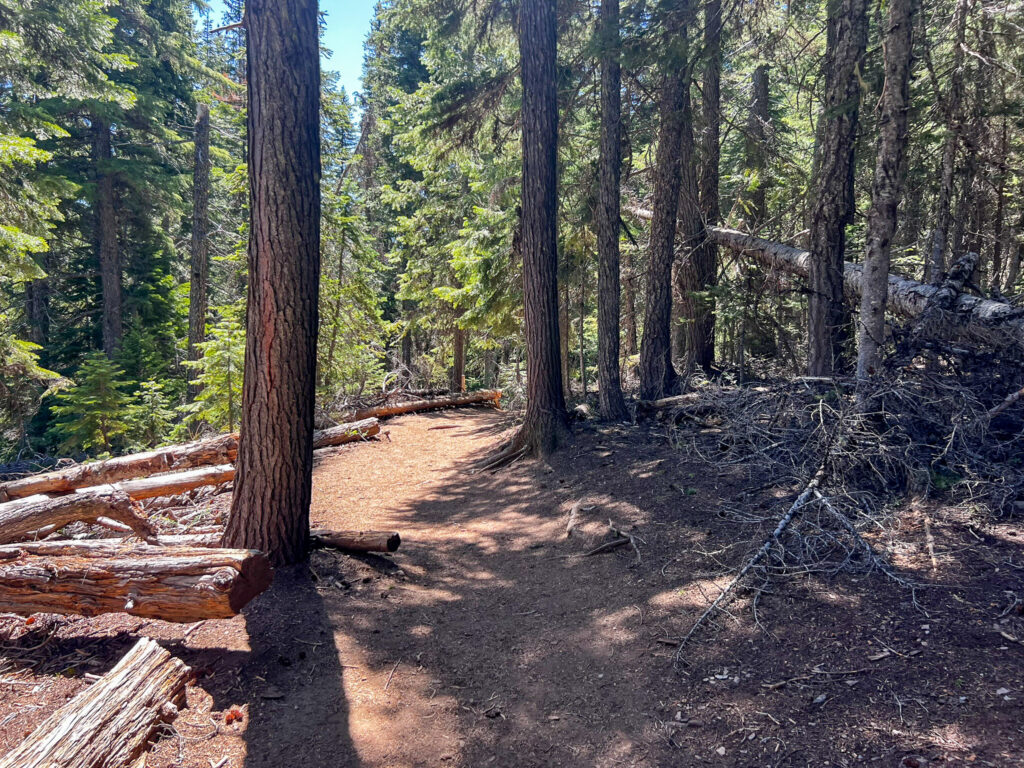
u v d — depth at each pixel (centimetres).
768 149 1233
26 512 494
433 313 2236
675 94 1087
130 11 1917
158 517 746
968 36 981
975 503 468
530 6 923
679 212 1266
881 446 512
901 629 346
